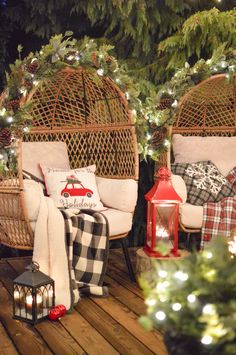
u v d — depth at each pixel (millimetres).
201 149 4555
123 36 5270
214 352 1530
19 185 3303
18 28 5457
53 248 3305
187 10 5277
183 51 5027
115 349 2637
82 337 2789
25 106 3334
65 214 3418
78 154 4848
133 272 3859
